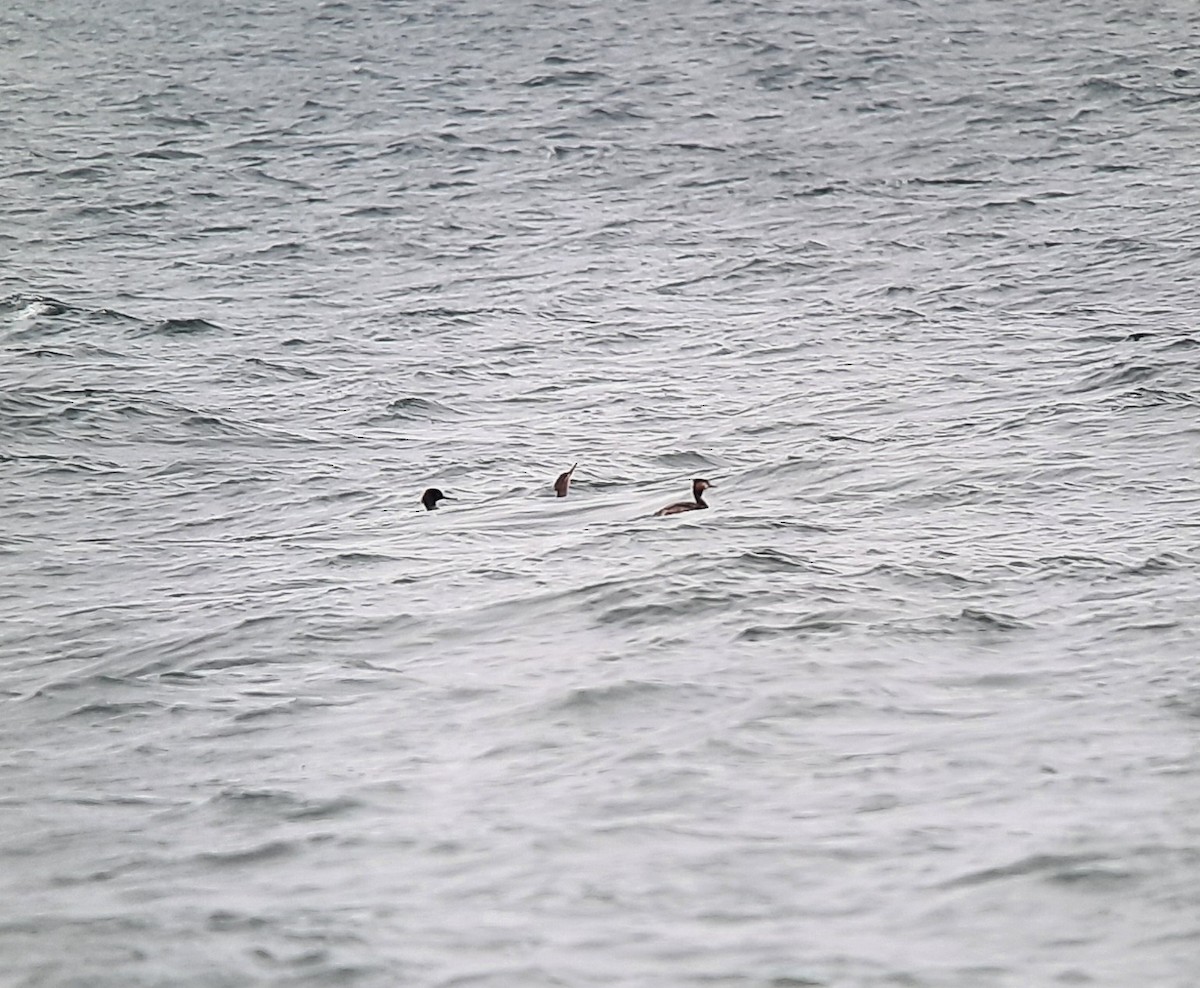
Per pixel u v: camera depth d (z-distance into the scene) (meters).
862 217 126.62
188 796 34.94
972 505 57.94
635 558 51.16
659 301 105.19
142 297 107.88
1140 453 64.62
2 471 69.44
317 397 83.62
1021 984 25.77
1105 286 103.19
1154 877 28.89
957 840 30.72
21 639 47.78
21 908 30.11
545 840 31.50
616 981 26.38
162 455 72.44
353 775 35.34
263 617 47.81
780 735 36.19
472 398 83.31
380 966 27.17
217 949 28.03
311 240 123.94
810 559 50.31
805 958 26.81
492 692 39.88
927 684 39.06
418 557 54.22
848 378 84.25
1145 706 37.09
